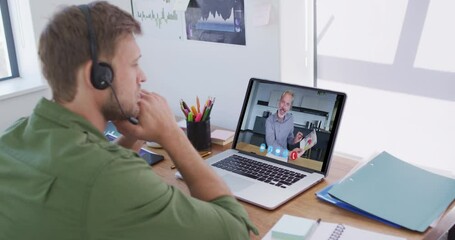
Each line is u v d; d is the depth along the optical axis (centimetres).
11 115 223
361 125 191
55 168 82
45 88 230
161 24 195
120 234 80
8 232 85
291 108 147
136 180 83
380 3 171
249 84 157
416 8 165
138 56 94
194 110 161
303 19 174
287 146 147
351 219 117
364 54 180
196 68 191
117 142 122
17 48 240
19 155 87
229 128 189
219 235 89
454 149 173
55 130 87
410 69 173
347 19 179
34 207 82
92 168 80
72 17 86
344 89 190
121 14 91
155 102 112
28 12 228
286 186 133
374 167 134
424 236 108
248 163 147
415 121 178
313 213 120
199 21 182
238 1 168
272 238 109
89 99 90
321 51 189
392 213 115
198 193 103
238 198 127
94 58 86
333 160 150
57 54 86
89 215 79
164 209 84
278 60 166
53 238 81
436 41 164
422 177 129
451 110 169
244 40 172
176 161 109
